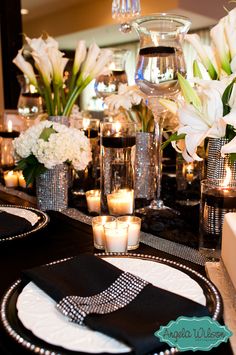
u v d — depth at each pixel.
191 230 0.99
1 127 1.75
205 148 0.98
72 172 1.41
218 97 0.76
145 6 5.04
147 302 0.51
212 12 5.12
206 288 0.58
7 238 0.85
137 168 1.31
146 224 1.02
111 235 0.82
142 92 1.14
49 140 1.14
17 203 1.34
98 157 1.46
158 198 1.16
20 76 1.92
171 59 1.05
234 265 0.60
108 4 5.55
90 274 0.59
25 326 0.47
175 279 0.61
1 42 3.63
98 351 0.42
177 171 1.33
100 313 0.49
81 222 1.09
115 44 7.13
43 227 0.94
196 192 1.28
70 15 6.29
